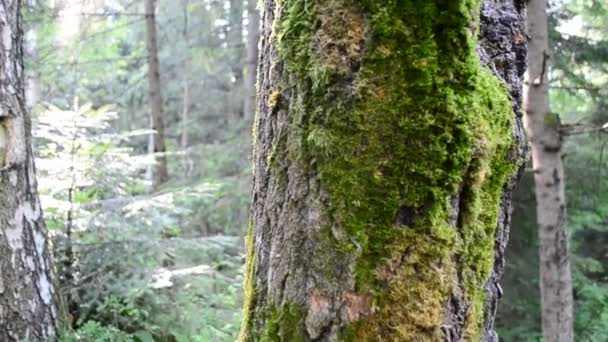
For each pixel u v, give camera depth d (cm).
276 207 99
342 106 89
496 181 98
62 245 361
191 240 403
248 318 107
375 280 88
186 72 1053
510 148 103
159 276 370
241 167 794
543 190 417
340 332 89
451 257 89
